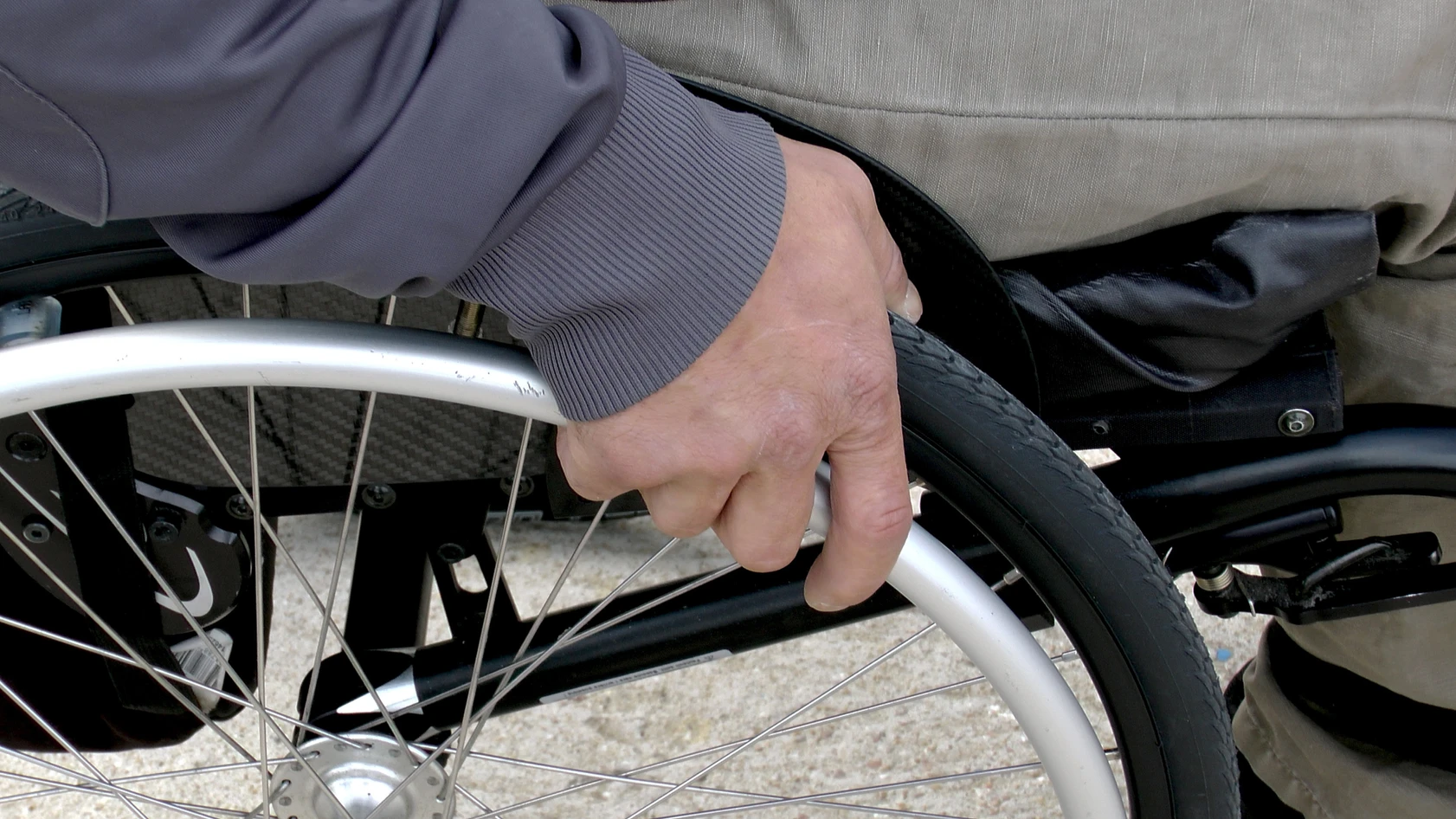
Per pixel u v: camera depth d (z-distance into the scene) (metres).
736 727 1.35
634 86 0.51
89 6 0.41
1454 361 0.77
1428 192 0.65
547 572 1.49
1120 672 0.72
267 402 0.81
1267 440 0.77
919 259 0.67
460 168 0.47
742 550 0.60
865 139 0.64
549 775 1.30
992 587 0.80
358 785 0.83
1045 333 0.71
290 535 1.54
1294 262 0.66
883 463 0.58
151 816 1.25
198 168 0.46
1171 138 0.62
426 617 0.96
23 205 0.61
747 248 0.52
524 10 0.48
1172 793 0.76
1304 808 1.11
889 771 1.30
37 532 0.82
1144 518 0.79
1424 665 0.96
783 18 0.63
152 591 0.82
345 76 0.45
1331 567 0.80
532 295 0.52
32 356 0.60
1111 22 0.60
